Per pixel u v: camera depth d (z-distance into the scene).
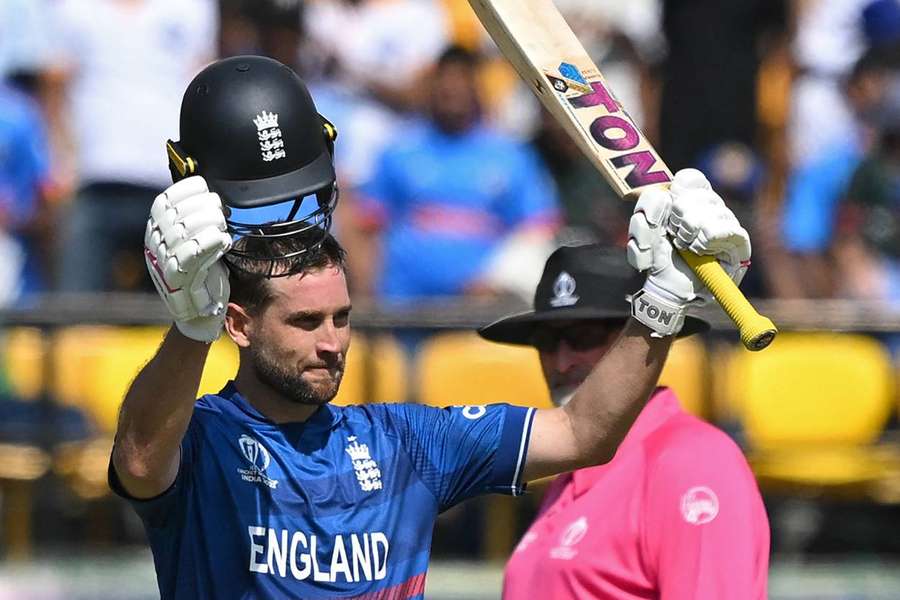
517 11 12.59
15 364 24.62
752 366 25.58
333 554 11.94
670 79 33.06
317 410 12.37
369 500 12.16
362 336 24.44
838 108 32.81
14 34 29.52
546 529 14.72
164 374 11.07
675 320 11.90
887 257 30.78
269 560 11.83
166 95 29.30
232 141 11.62
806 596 24.25
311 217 11.99
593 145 12.25
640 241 11.77
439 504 12.53
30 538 24.98
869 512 27.59
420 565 12.32
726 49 32.66
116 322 24.17
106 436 24.70
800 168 32.22
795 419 25.62
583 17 34.44
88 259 28.42
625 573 13.85
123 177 28.78
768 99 32.88
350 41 32.38
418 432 12.56
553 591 14.16
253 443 12.09
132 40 29.23
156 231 10.58
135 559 25.39
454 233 28.72
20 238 29.41
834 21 33.94
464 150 29.08
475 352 24.84
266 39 29.95
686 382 24.77
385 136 30.39
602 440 12.37
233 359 24.77
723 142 32.56
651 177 12.12
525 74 12.65
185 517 11.88
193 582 11.84
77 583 23.55
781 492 25.58
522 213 29.12
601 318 15.20
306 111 11.89
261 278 11.81
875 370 25.89
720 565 13.26
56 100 29.31
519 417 12.60
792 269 29.70
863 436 25.77
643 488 13.94
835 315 25.47
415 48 32.72
